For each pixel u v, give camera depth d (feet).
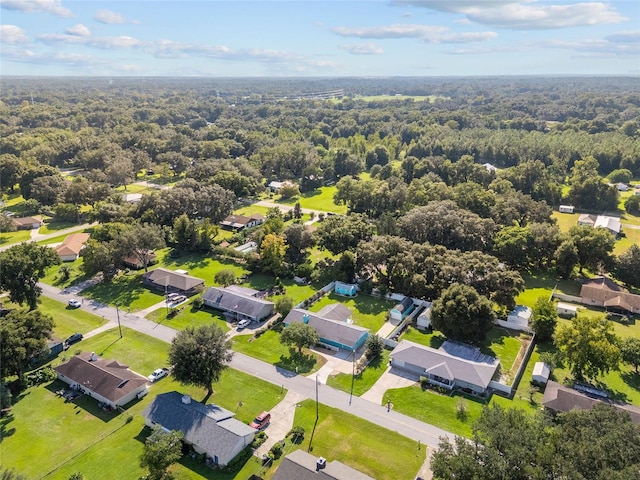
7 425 216.54
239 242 464.65
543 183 591.37
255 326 309.22
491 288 305.73
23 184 586.45
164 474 183.93
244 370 259.39
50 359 268.00
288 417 221.46
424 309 333.01
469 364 249.14
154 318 319.68
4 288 307.58
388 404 230.07
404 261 337.52
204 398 235.61
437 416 222.69
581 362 239.91
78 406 230.68
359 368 261.65
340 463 183.62
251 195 639.76
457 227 397.60
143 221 470.80
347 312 317.63
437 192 520.83
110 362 255.09
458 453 161.58
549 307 288.30
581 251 379.35
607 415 161.48
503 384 242.37
